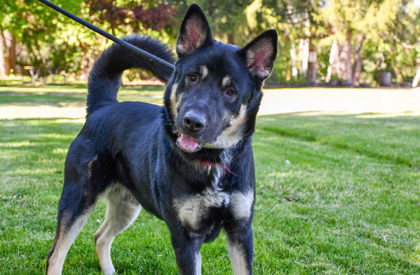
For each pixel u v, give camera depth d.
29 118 4.73
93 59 10.97
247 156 1.30
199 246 1.28
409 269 1.52
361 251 1.62
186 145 1.20
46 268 1.39
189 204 1.24
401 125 4.48
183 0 11.46
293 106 7.07
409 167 2.74
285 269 1.51
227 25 11.54
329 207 2.02
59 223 1.41
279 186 2.28
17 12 6.20
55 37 11.33
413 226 1.82
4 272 1.44
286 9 12.41
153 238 1.70
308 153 3.13
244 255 1.29
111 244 1.66
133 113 1.48
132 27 9.04
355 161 2.88
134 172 1.40
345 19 11.94
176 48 1.34
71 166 1.45
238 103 1.28
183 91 1.27
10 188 2.12
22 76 12.83
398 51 13.85
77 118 4.85
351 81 14.01
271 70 1.33
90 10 8.48
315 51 13.73
